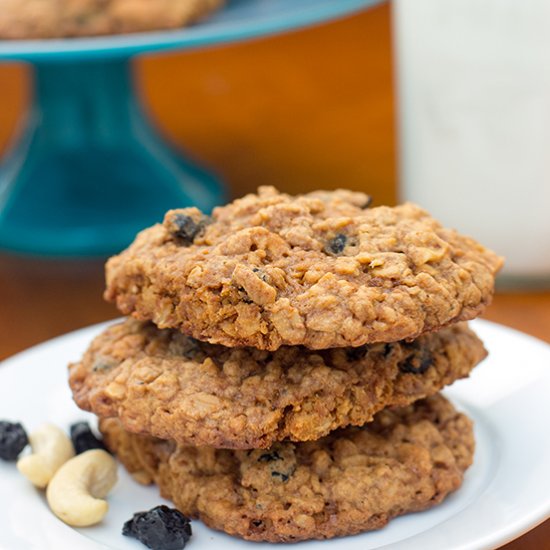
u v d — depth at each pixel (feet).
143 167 1.75
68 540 1.05
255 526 1.06
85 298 1.58
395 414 1.13
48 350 1.29
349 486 1.06
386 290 1.05
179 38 1.50
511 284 1.57
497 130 1.51
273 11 1.68
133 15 1.59
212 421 1.04
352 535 1.06
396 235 1.08
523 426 1.17
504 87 1.49
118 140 1.75
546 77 1.48
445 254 1.08
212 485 1.08
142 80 2.28
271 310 1.03
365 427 1.12
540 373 1.22
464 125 1.52
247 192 1.77
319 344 1.03
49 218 1.71
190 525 1.07
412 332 1.03
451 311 1.05
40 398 1.24
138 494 1.13
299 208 1.10
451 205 1.57
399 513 1.07
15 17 1.60
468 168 1.54
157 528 1.05
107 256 1.69
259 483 1.07
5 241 1.68
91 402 1.09
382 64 2.28
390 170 1.81
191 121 2.08
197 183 1.78
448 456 1.09
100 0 1.60
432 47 1.51
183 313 1.06
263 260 1.06
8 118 2.13
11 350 1.46
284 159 1.89
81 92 1.73
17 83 2.32
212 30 1.54
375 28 2.46
